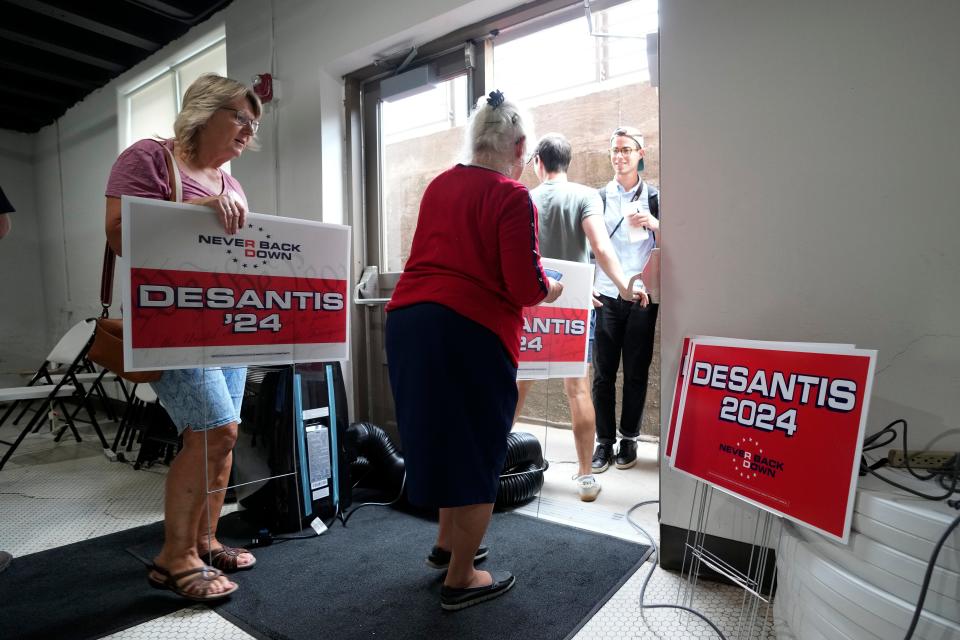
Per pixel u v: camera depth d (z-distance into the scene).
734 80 1.53
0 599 1.58
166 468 3.00
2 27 3.52
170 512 1.56
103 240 4.73
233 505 2.38
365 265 3.16
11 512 2.34
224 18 3.51
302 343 1.66
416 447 1.31
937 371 1.29
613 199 2.81
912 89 1.30
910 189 1.31
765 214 1.50
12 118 5.20
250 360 1.55
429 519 2.16
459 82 3.36
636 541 1.92
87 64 4.41
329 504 2.13
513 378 1.39
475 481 1.31
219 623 1.45
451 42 2.66
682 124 1.62
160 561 1.59
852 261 1.39
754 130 1.51
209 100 1.50
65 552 1.92
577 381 2.29
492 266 1.33
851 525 1.08
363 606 1.51
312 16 3.00
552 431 3.66
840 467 1.09
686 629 1.39
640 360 2.64
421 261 1.39
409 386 1.32
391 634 1.37
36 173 5.58
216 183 1.67
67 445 3.54
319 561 1.79
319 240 1.68
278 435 2.01
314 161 3.02
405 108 3.19
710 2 1.56
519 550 1.84
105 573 1.75
